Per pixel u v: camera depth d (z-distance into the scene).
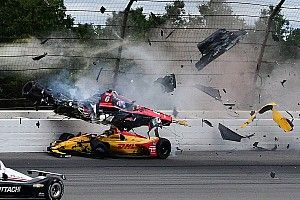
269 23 63.31
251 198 38.06
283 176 47.28
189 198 37.59
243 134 66.88
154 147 57.88
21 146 62.06
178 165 52.97
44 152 61.59
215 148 66.25
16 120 61.94
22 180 35.06
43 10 62.78
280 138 67.50
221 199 37.56
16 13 62.88
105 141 58.19
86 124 64.31
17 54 62.03
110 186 41.28
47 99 59.47
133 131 64.94
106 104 60.16
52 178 35.50
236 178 45.91
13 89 65.12
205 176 46.69
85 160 55.38
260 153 62.88
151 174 47.31
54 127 62.97
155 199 37.03
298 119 67.62
